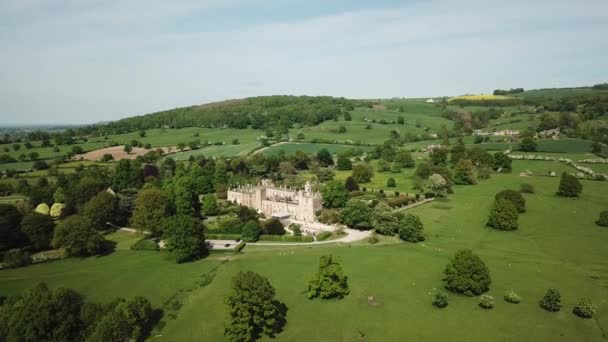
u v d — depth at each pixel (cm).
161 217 14575
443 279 9875
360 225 14338
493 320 8044
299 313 8712
